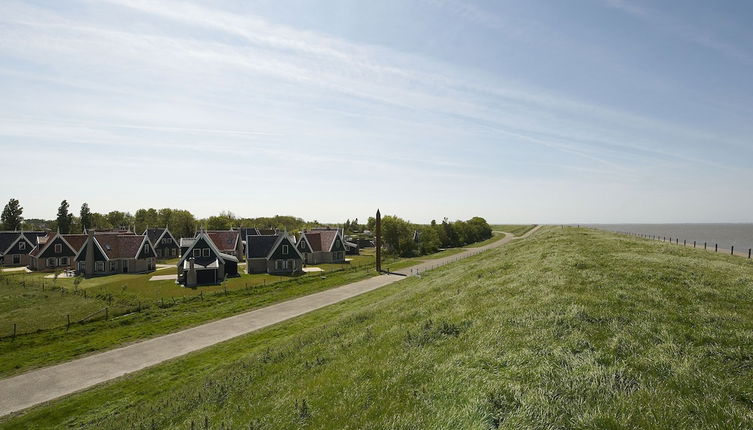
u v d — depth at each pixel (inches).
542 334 530.9
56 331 1480.1
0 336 1408.7
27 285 2327.8
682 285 744.3
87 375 1062.4
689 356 432.8
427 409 401.4
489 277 1112.8
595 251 1240.8
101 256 2950.3
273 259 3058.6
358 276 2696.9
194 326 1535.4
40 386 996.6
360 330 830.5
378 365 558.3
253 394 608.1
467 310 739.4
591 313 582.2
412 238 4510.3
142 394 880.3
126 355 1216.8
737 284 754.2
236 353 1115.3
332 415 445.1
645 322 537.6
